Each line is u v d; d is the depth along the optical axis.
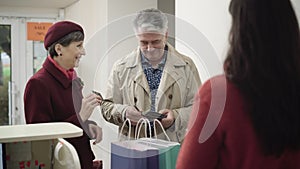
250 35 0.88
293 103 0.90
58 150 1.37
